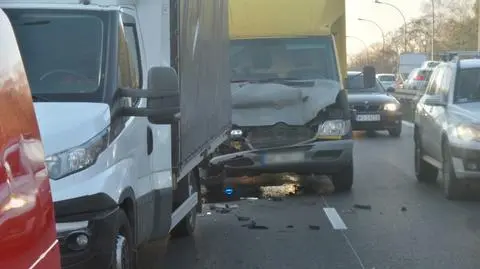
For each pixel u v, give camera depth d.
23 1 5.78
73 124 4.85
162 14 6.20
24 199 2.89
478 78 10.96
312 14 11.59
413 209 9.65
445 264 6.84
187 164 6.89
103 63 5.34
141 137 5.73
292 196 11.03
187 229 8.16
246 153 10.71
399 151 17.28
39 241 3.00
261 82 11.12
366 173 13.39
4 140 2.80
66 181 4.68
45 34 5.47
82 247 4.68
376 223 8.79
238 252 7.51
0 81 2.88
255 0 11.59
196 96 7.24
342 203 10.26
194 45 7.05
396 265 6.83
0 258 2.62
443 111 10.65
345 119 10.84
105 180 4.87
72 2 5.77
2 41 2.99
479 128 9.53
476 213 9.27
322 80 11.12
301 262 7.03
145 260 7.23
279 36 11.49
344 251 7.43
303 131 10.78
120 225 5.12
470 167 9.55
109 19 5.55
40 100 5.09
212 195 11.17
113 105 5.19
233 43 11.45
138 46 6.03
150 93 5.28
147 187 5.88
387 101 21.27
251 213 9.67
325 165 10.81
